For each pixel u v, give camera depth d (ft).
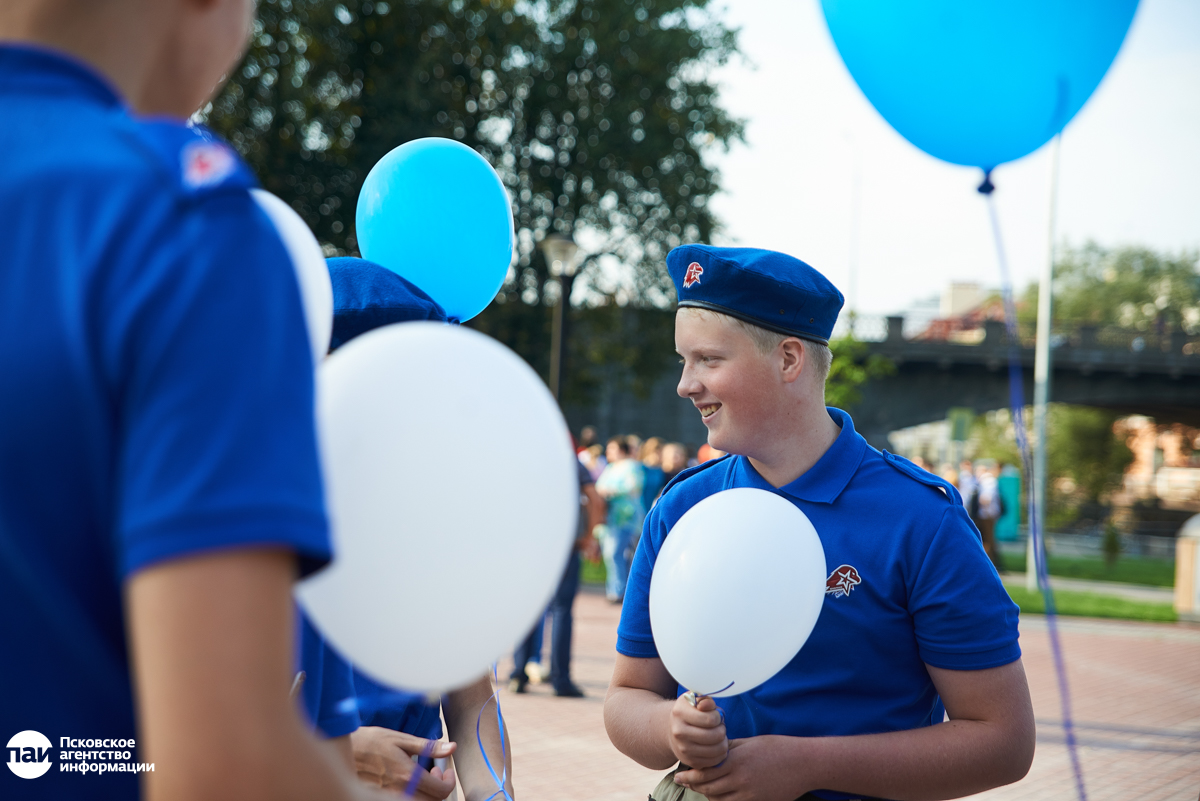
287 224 4.15
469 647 3.07
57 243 2.03
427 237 6.73
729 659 4.58
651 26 62.69
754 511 4.81
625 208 64.13
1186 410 106.11
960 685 4.96
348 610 2.97
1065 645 33.76
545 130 63.31
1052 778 17.43
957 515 5.24
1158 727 21.59
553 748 17.99
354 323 5.41
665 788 5.48
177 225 2.02
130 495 1.89
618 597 36.65
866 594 5.14
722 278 5.24
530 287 63.87
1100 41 5.47
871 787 4.74
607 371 69.67
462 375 2.93
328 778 1.99
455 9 58.90
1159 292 147.84
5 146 2.17
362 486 2.82
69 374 1.96
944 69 5.72
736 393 5.26
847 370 66.74
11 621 2.09
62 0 2.32
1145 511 117.19
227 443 1.89
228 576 1.84
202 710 1.79
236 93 54.24
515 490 2.93
